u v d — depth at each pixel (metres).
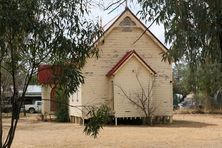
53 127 37.22
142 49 40.41
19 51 11.22
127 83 38.75
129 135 29.05
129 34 40.31
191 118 48.28
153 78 39.31
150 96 39.19
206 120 44.88
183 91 77.94
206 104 58.59
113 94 38.53
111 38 39.94
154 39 40.38
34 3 10.19
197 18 7.89
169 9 8.08
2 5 9.98
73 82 11.28
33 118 52.06
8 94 30.58
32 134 31.03
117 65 38.69
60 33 10.75
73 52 11.01
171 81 40.50
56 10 10.66
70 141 25.81
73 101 42.28
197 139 26.47
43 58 11.23
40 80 12.46
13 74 11.44
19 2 10.13
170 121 40.44
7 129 32.34
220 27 7.80
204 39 8.00
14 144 24.64
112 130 32.91
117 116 38.34
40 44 10.88
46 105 48.72
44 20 10.62
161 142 24.95
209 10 7.81
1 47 10.76
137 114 38.81
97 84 39.41
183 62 10.51
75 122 42.16
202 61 8.26
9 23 10.03
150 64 40.38
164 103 40.28
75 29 10.89
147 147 22.72
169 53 8.57
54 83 11.44
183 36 8.09
